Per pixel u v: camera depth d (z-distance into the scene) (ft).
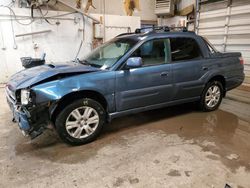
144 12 33.14
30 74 9.86
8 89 10.02
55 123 9.01
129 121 12.42
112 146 9.52
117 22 26.61
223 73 13.61
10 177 7.40
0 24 20.81
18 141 9.96
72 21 24.03
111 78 9.66
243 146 9.59
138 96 10.61
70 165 8.09
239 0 21.06
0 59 21.57
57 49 23.91
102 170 7.79
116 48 11.18
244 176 7.47
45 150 9.18
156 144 9.70
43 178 7.35
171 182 7.14
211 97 13.84
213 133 10.92
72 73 9.30
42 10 22.22
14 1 22.71
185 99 12.63
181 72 11.78
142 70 10.46
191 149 9.26
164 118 12.90
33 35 22.41
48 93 8.43
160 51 11.20
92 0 28.40
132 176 7.45
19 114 8.64
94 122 9.75
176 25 32.63
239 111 14.37
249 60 21.11
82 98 9.35
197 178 7.34
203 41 12.98
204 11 25.39
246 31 20.94
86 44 25.32
